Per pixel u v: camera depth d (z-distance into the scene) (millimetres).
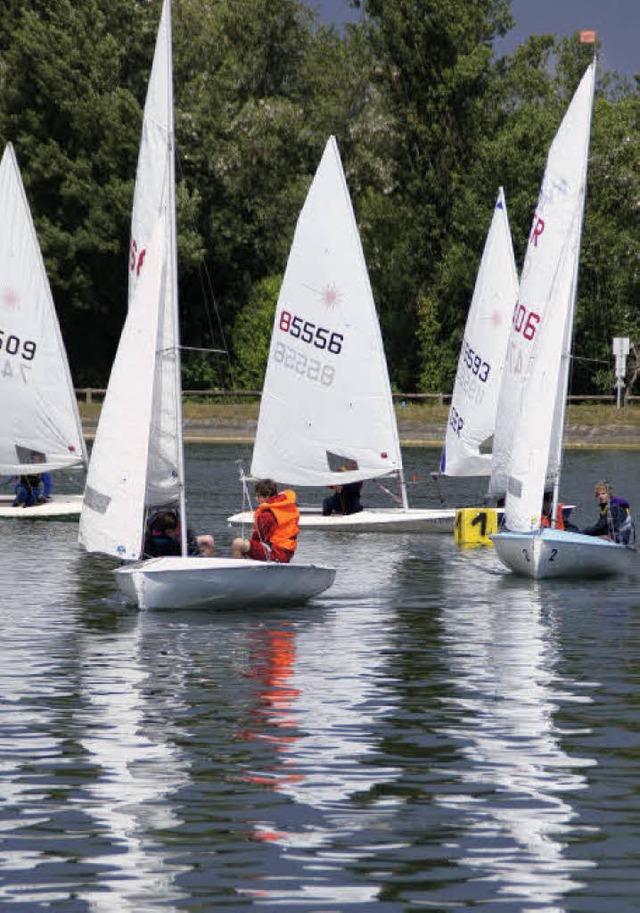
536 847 29234
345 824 30578
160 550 61688
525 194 198750
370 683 44219
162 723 39000
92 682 44156
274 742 37000
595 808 31656
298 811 31422
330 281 91000
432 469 148250
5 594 62969
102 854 28812
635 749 36375
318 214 91000
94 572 70500
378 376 91062
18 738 37281
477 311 102812
